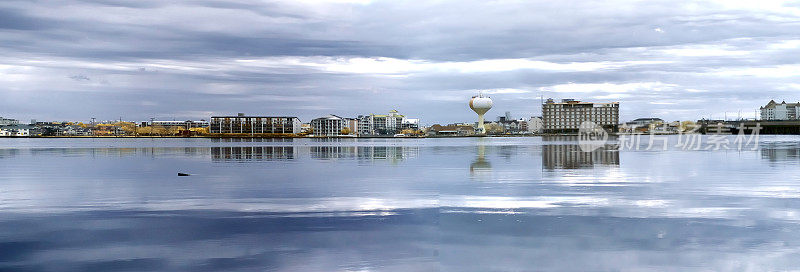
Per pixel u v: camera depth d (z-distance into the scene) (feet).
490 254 33.22
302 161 138.00
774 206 51.16
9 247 35.58
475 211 49.62
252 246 35.63
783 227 40.50
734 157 142.82
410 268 30.30
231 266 30.83
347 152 202.39
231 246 35.68
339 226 42.63
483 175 89.10
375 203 55.36
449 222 44.01
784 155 153.38
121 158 158.20
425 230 40.75
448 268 30.22
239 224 43.60
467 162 127.44
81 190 68.54
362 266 30.76
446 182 77.20
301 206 53.36
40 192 66.33
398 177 86.38
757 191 63.41
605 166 109.70
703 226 41.16
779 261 30.81
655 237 37.37
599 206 51.93
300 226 42.63
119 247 35.47
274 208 52.13
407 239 37.63
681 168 103.09
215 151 221.25
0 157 165.78
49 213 49.34
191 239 37.78
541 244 35.70
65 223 44.09
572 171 96.89
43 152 211.82
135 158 157.99
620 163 119.65
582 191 64.54
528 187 69.51
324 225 43.04
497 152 189.57
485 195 61.21
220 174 94.43
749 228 40.14
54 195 63.16
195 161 139.74
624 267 30.07
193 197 60.80
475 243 36.24
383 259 32.19
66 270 30.19
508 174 90.68
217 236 38.81
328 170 103.71
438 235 38.86
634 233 38.83
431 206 52.85
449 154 176.04
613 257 32.14
